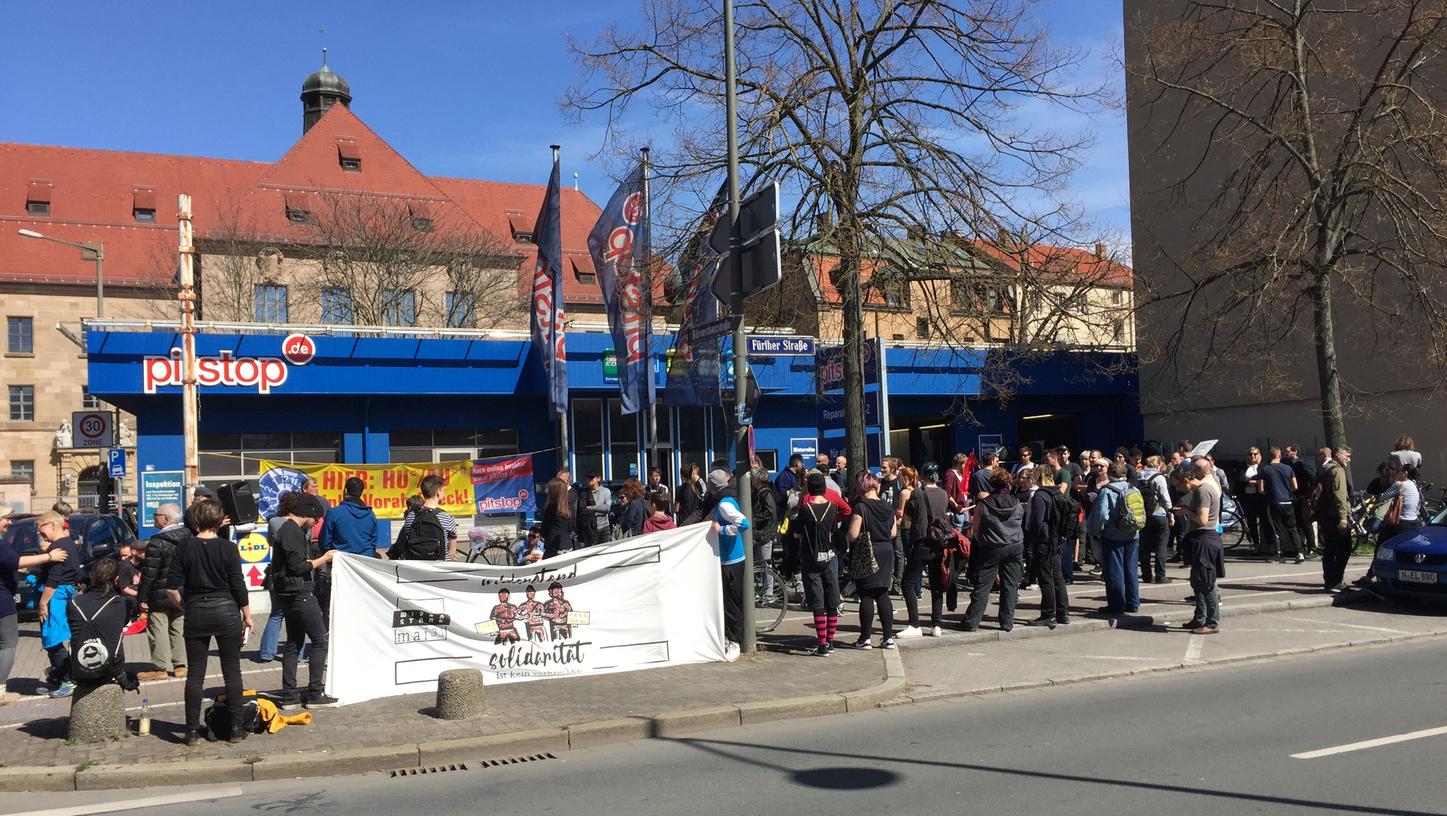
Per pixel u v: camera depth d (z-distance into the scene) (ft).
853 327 53.88
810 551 33.94
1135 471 51.78
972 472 52.44
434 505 32.99
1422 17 60.29
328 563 32.30
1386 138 62.13
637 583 32.71
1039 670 31.55
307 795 20.98
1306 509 57.57
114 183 178.29
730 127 34.88
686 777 21.25
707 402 42.50
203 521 24.62
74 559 31.83
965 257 55.06
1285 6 75.92
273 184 156.35
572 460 77.41
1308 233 65.82
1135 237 96.07
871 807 18.60
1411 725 23.35
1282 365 88.69
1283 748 21.66
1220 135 78.28
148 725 25.13
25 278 164.96
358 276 124.26
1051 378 92.79
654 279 57.26
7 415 165.48
